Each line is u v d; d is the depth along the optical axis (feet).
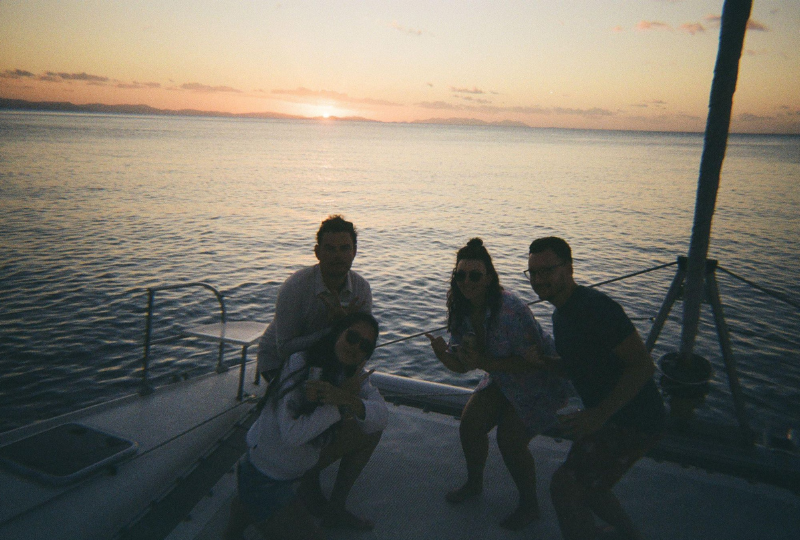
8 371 30.99
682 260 11.28
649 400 7.39
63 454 9.39
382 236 80.18
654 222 96.68
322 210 105.40
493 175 201.57
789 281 55.42
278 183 154.61
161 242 69.72
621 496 9.68
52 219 80.43
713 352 35.96
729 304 46.26
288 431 6.83
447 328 9.57
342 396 7.02
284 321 8.68
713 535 8.68
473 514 9.30
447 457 11.09
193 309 43.06
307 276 8.79
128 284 49.44
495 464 10.97
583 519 7.58
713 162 10.46
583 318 7.14
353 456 8.80
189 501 9.09
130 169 167.53
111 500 8.64
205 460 10.23
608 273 59.93
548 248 7.29
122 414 11.33
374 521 9.00
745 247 73.26
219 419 11.48
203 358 33.65
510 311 8.56
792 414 28.02
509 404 9.18
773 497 9.66
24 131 387.14
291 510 7.20
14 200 95.86
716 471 10.43
